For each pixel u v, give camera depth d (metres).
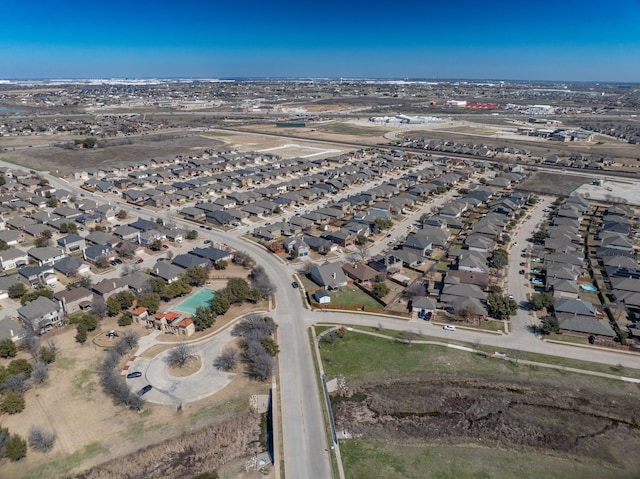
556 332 87.62
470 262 113.00
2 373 70.56
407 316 93.75
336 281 105.75
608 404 70.69
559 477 57.81
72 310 93.81
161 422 66.12
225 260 117.31
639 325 87.69
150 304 92.00
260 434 64.88
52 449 61.28
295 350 82.62
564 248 124.81
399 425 67.31
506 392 73.88
